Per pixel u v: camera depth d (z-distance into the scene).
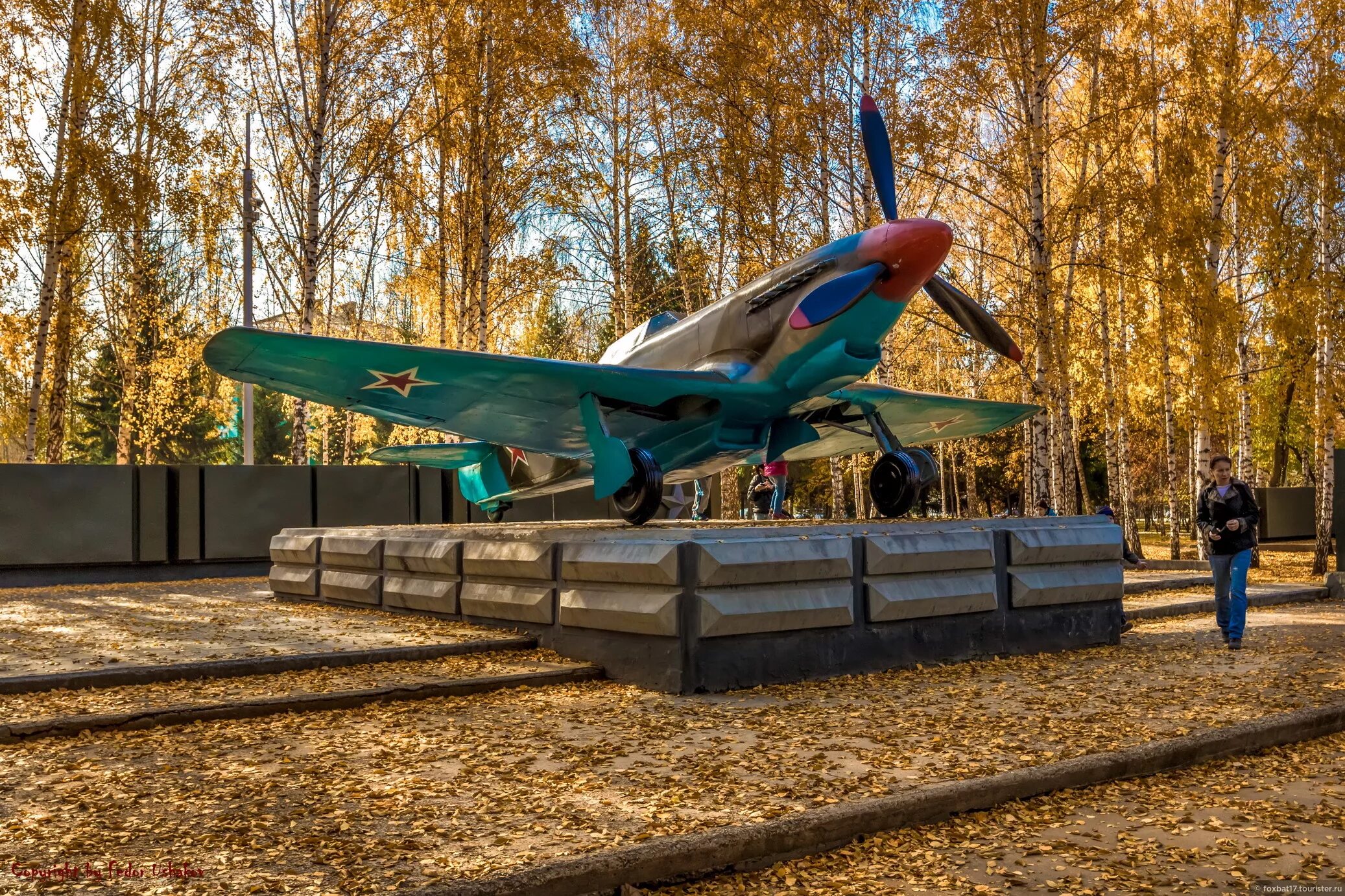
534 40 13.60
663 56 13.67
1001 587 6.52
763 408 6.96
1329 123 13.58
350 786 3.35
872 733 4.14
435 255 17.03
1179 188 12.75
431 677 5.37
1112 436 21.75
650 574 5.30
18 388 17.97
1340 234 14.45
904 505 7.25
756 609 5.27
